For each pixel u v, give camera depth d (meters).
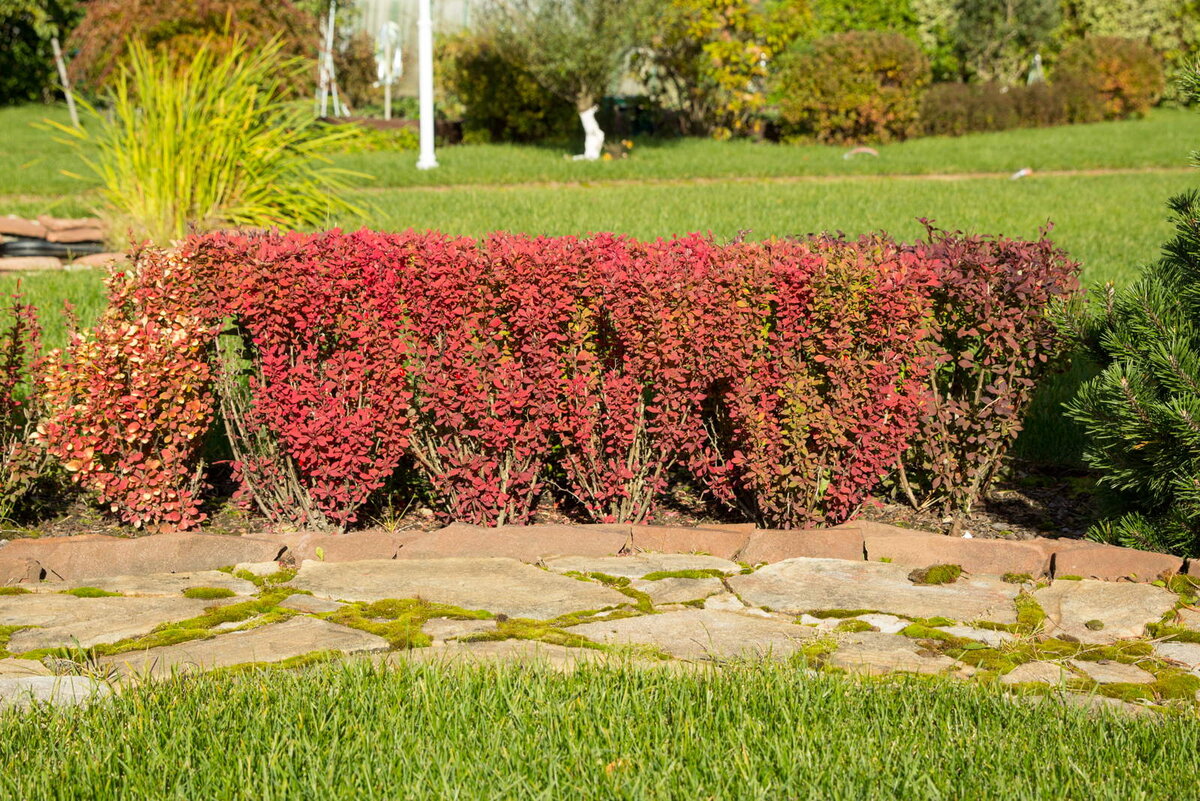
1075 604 4.12
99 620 3.98
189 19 17.02
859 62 22.84
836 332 4.84
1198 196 4.80
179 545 4.67
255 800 2.70
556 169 16.78
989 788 2.75
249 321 5.03
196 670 3.43
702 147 21.34
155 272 5.12
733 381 4.95
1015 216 12.88
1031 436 6.18
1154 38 33.25
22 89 30.61
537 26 18.31
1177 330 4.61
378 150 20.09
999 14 30.80
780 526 5.13
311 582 4.37
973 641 3.75
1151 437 4.39
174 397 4.96
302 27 18.23
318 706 3.11
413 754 2.88
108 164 11.46
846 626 3.89
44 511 5.35
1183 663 3.62
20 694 3.29
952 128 25.50
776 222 12.07
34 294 8.60
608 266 4.89
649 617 3.98
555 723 3.00
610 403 4.98
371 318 4.91
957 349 5.33
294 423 4.99
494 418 4.98
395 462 5.09
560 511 5.49
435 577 4.41
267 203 11.35
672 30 22.59
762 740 2.94
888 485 5.62
